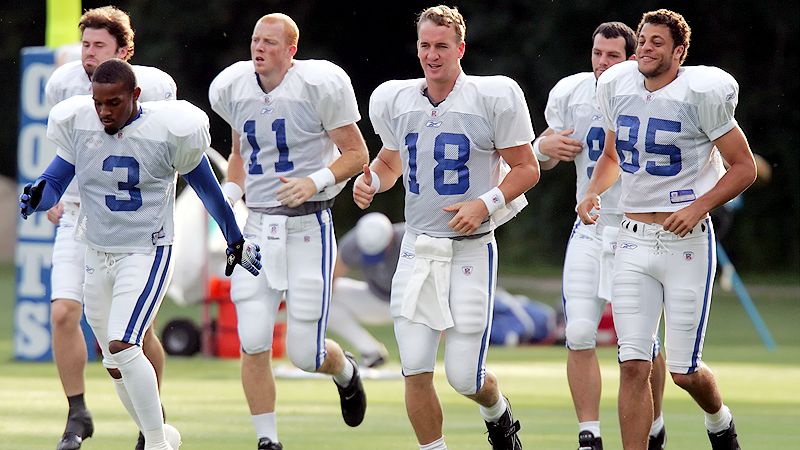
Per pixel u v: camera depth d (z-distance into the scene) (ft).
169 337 180.34
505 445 93.45
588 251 99.04
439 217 87.81
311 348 96.43
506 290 306.55
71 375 94.79
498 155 89.04
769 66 353.92
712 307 278.05
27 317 162.20
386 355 163.63
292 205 93.40
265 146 95.66
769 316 260.42
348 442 103.19
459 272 87.81
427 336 86.79
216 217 85.61
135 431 107.04
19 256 161.89
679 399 138.10
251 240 95.96
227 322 177.78
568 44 351.25
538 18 353.92
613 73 87.25
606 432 111.45
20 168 159.43
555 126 103.35
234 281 94.79
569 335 97.25
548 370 167.22
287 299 95.96
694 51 355.56
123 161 82.53
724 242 358.02
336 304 161.89
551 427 114.01
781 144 351.67
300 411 122.93
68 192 96.27
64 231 96.27
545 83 352.49
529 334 207.31
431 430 87.30
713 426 92.48
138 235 83.87
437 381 150.00
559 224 363.76
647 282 86.12
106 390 135.54
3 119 404.57
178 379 150.20
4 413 117.08
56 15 161.99
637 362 85.51
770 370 169.07
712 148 85.87
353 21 386.11
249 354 93.71
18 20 399.65
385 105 89.10
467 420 117.39
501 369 168.35
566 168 360.69
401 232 163.32
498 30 356.59
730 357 186.91
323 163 96.53
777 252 357.61
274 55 94.17
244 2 378.12
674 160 84.99
